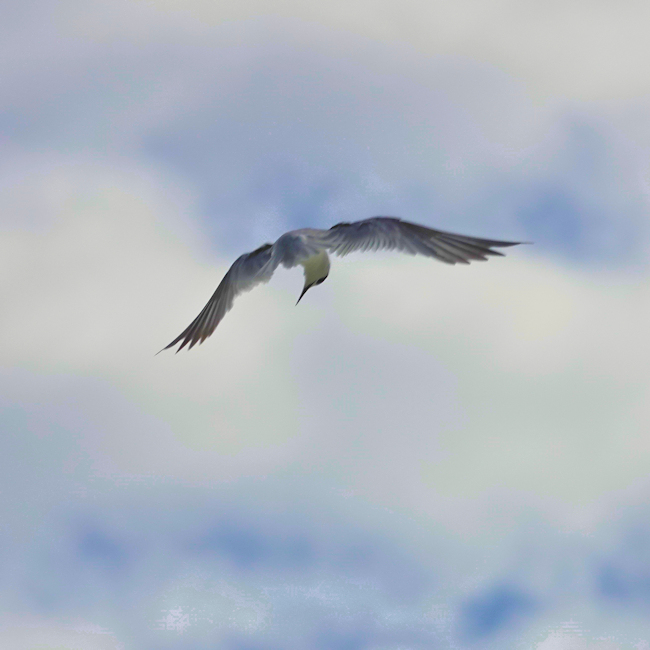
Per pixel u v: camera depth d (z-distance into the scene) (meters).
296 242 11.88
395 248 10.97
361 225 11.48
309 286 12.53
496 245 10.43
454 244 10.65
